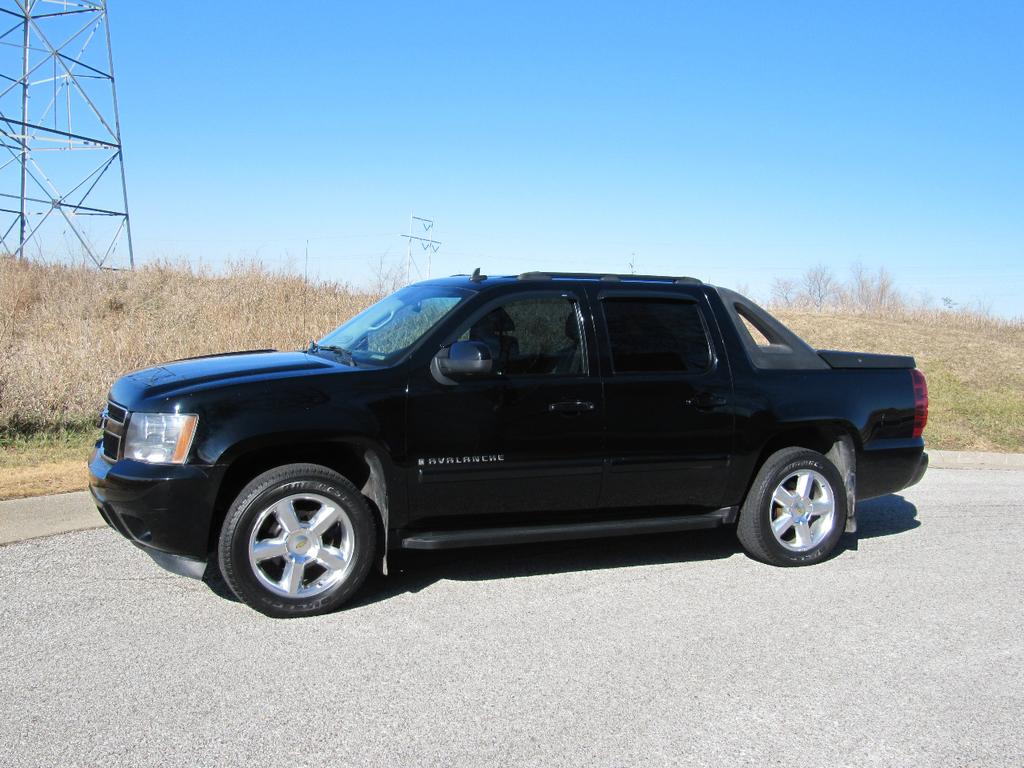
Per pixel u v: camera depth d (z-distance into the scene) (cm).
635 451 533
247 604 462
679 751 339
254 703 366
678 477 550
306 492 461
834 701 388
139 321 1556
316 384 469
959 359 1962
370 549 479
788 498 582
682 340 558
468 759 327
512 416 502
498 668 410
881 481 619
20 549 559
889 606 516
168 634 436
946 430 1255
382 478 482
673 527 557
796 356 595
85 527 607
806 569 586
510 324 517
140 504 440
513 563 577
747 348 577
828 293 6000
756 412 565
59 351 1077
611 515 547
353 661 412
